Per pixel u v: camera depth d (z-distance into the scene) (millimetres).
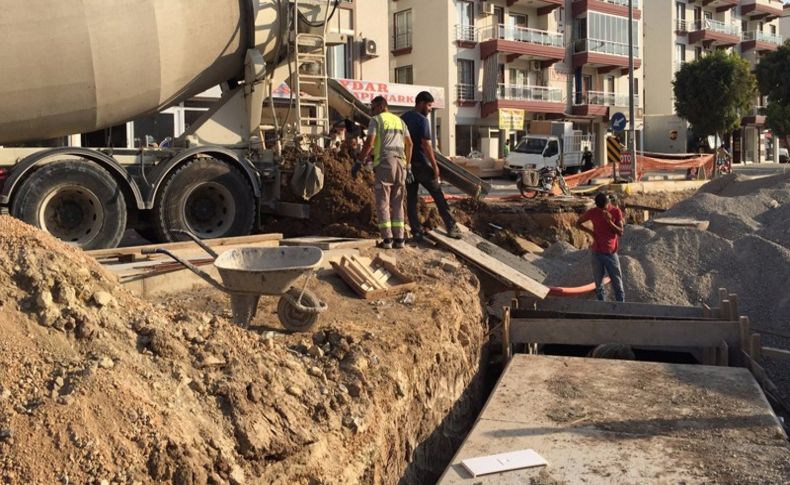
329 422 4359
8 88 8328
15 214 8141
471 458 4719
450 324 6590
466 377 6906
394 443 4969
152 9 8922
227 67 10227
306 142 10375
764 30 56656
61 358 3609
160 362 3965
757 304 9742
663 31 48344
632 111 24938
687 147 44531
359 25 27625
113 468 3184
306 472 3986
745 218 13000
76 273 4082
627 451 4828
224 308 6086
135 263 7070
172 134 14914
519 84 38406
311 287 6734
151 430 3406
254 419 3967
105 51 8703
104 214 8602
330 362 4988
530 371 6594
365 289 6715
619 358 7586
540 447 4914
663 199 21031
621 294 9672
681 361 8711
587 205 16516
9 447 3047
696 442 4969
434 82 35656
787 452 4785
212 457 3588
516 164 30078
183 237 9180
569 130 32219
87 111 9094
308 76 10391
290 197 10117
